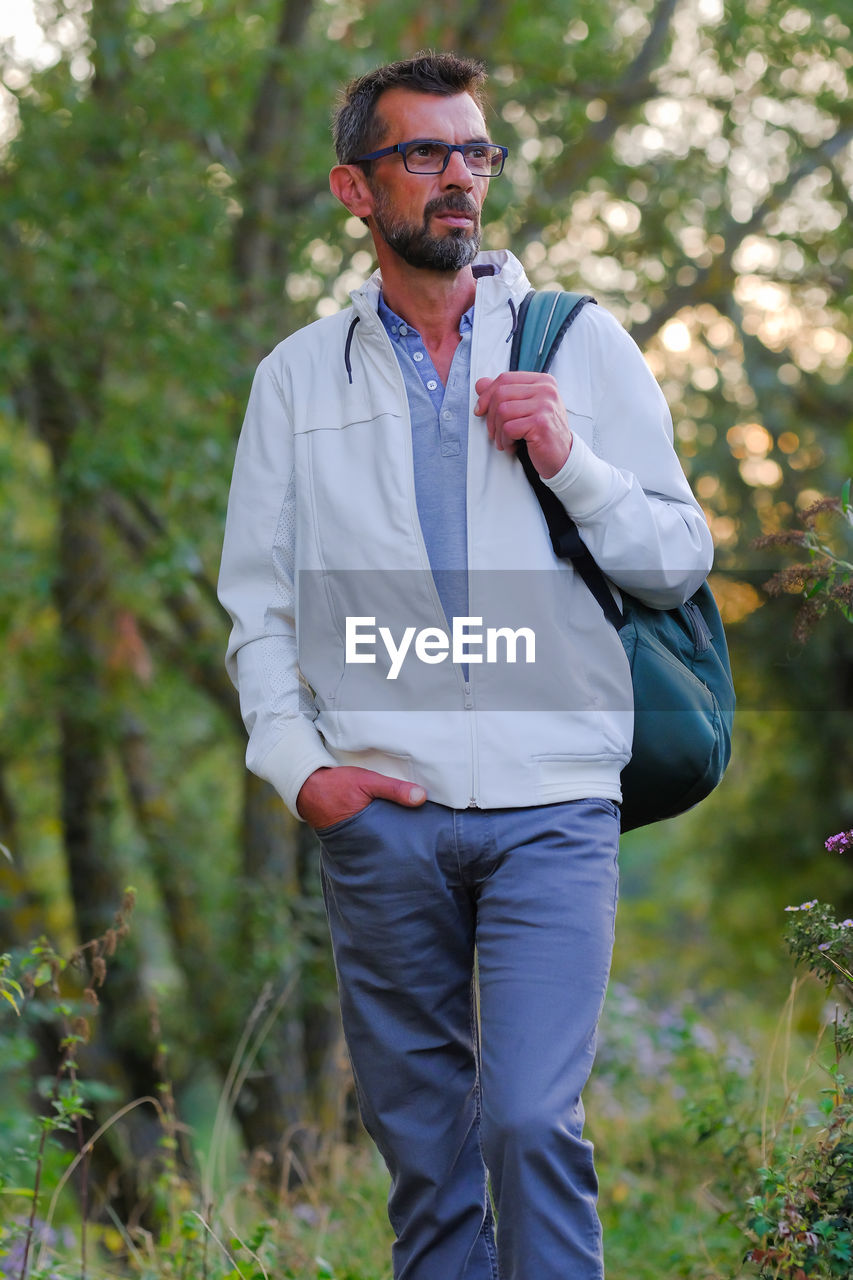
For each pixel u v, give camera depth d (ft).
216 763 36.50
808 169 29.40
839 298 30.27
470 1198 7.59
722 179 28.76
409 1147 7.52
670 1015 19.25
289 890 26.73
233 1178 15.28
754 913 41.91
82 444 24.39
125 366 25.34
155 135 24.93
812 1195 7.57
